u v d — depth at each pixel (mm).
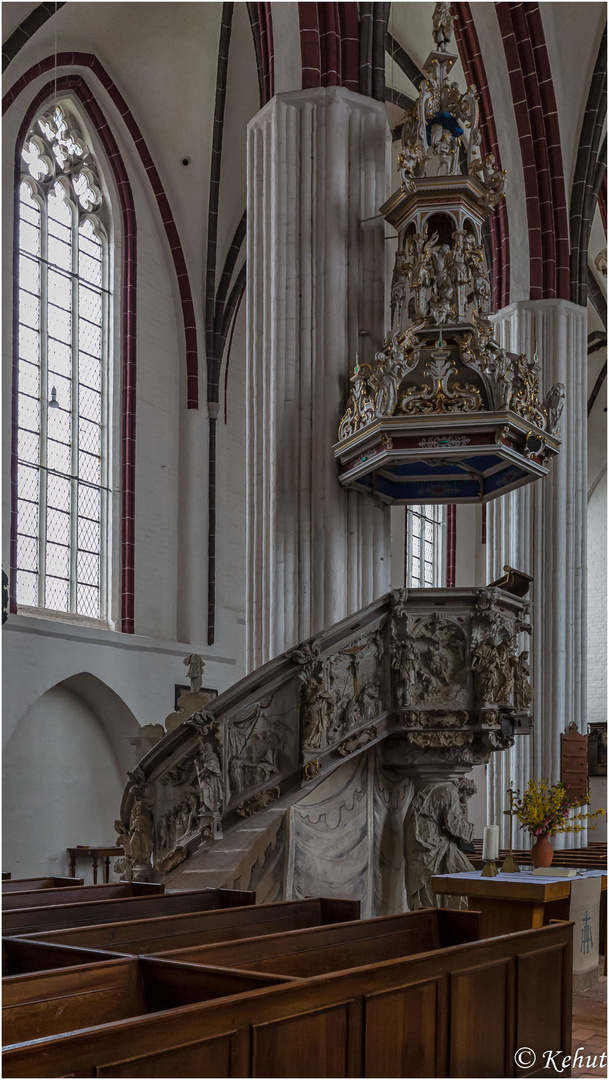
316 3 12117
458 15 17281
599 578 31578
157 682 18906
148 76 19688
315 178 11953
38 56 17812
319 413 11531
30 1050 3332
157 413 20328
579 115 17859
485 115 17484
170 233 20734
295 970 5730
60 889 7883
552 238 17531
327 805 9766
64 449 18188
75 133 19297
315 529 11398
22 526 17062
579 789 16859
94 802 17938
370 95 12367
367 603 11586
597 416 31469
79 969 4656
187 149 20453
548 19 17219
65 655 16828
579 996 9805
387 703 10117
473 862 12828
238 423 22594
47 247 18250
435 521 27438
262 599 11539
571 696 17031
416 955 5184
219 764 8922
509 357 11000
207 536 21062
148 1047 3662
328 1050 4477
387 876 10281
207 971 4668
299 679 9484
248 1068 4035
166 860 8820
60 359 18312
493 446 10320
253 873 8812
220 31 18984
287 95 12070
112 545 18984
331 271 11719
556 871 9125
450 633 10133
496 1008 5906
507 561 17359
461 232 11172
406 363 10484
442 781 10406
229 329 21875
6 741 15484
